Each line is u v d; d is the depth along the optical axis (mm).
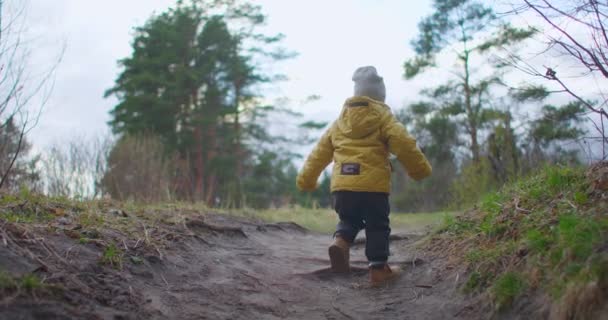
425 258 4402
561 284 2553
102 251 3389
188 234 4562
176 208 6285
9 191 4508
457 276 3535
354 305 3641
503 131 8891
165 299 3127
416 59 22297
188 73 26094
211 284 3578
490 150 9227
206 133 26828
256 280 3910
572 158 4379
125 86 27047
